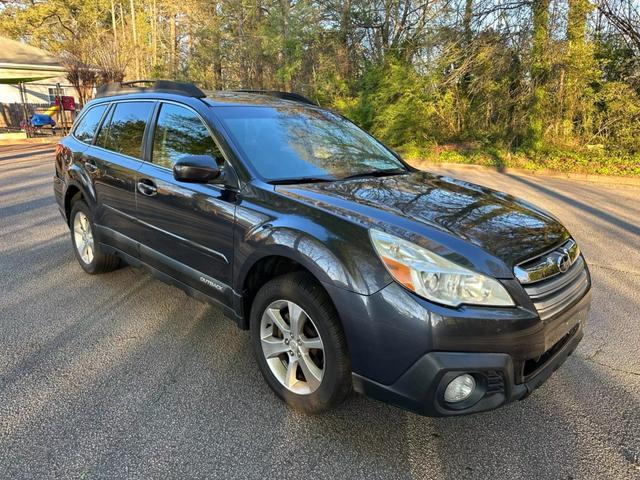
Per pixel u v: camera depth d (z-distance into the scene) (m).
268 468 2.28
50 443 2.40
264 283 2.91
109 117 4.29
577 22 13.17
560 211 8.13
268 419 2.63
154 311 3.94
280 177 3.00
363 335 2.24
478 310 2.13
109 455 2.33
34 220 6.84
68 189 4.63
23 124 21.89
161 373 3.05
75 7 39.81
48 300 4.11
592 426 2.65
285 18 21.36
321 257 2.37
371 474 2.27
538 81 14.12
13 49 23.67
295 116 3.70
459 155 15.20
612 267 5.31
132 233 3.78
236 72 28.39
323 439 2.49
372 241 2.29
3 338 3.45
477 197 3.01
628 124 13.58
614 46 13.62
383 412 2.72
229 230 2.88
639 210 8.37
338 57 20.02
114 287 4.41
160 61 30.72
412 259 2.18
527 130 14.74
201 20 28.48
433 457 2.39
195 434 2.50
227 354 3.30
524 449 2.46
